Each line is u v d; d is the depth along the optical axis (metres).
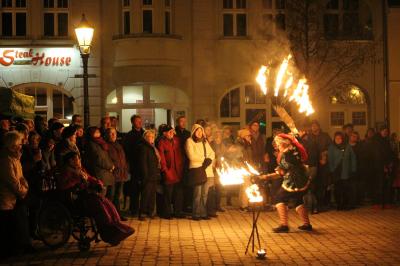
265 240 11.54
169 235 12.09
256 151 15.78
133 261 9.82
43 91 24.03
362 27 24.28
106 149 13.27
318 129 16.48
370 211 15.47
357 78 24.73
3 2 23.81
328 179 16.38
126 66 23.61
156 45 23.42
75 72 23.80
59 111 24.09
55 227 10.66
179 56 23.94
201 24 24.11
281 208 12.42
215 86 24.22
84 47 16.22
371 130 17.77
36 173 10.97
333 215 14.76
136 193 14.61
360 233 12.21
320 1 23.30
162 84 23.94
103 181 13.09
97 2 23.72
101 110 23.84
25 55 23.66
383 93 24.94
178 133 15.14
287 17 22.48
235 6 24.41
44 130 13.72
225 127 15.56
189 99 24.14
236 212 15.20
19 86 23.70
